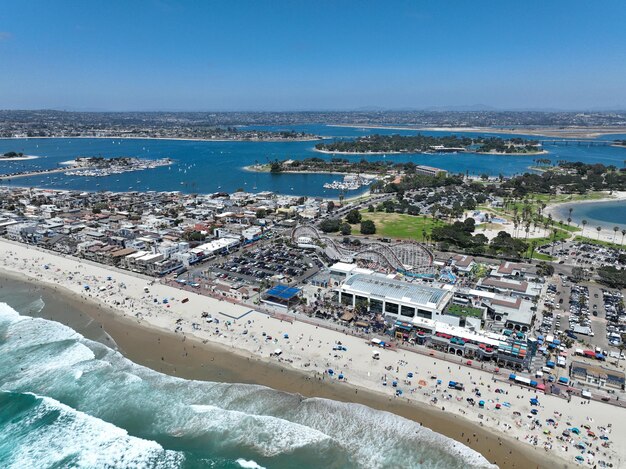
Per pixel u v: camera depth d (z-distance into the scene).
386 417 104.44
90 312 160.62
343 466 92.06
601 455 92.12
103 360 130.75
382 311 155.25
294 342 137.50
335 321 150.62
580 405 107.38
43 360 131.00
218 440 99.94
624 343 134.25
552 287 183.50
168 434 102.19
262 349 134.00
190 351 134.38
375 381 117.75
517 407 106.62
